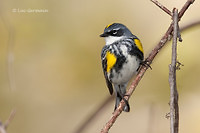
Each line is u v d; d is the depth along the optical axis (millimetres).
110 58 8570
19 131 12641
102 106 8430
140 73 5891
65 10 13805
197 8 13516
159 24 13719
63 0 13828
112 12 13922
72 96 13320
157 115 11016
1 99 12656
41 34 13562
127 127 12258
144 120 12281
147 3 13953
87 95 13297
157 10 13844
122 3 14031
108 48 8742
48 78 13414
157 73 12445
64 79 13438
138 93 12523
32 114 12844
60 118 12969
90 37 13633
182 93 12227
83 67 13523
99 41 13633
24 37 13477
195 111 11930
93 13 13898
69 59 13516
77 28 13742
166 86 12359
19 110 12797
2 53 13016
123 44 8570
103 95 13250
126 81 8758
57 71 13500
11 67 6902
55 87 13383
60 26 13711
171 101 4812
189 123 11875
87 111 12953
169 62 12375
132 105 12469
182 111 12023
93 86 13383
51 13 13711
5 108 12602
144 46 13562
